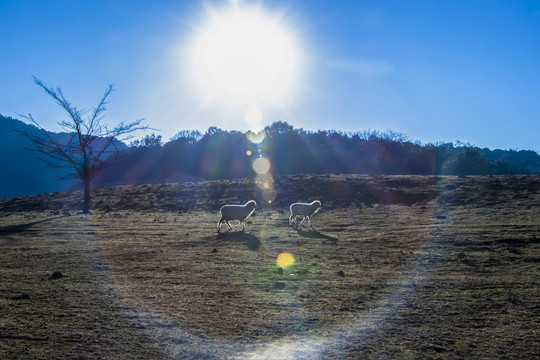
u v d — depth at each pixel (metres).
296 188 35.72
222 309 8.06
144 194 38.28
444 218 21.88
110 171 90.00
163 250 15.08
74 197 40.41
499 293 8.95
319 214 26.92
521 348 6.18
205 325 7.17
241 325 7.18
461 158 73.62
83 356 5.82
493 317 7.52
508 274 10.59
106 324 7.17
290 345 6.34
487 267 11.41
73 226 23.28
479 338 6.59
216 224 23.52
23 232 21.06
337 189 34.53
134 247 15.81
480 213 22.77
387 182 35.81
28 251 15.05
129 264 12.53
